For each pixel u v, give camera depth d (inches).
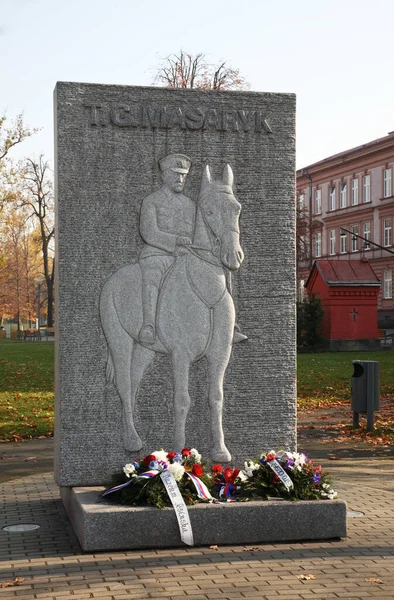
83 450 312.3
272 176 329.4
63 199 311.1
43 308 3499.0
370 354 1373.0
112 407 314.8
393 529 293.1
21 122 1567.4
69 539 278.7
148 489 272.7
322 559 254.8
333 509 277.7
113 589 224.7
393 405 746.8
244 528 271.7
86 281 313.1
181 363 319.9
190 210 323.0
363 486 378.6
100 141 314.2
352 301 1525.6
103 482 313.7
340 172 2741.1
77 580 232.7
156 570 242.5
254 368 327.9
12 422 614.5
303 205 2871.6
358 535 284.5
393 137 2449.6
